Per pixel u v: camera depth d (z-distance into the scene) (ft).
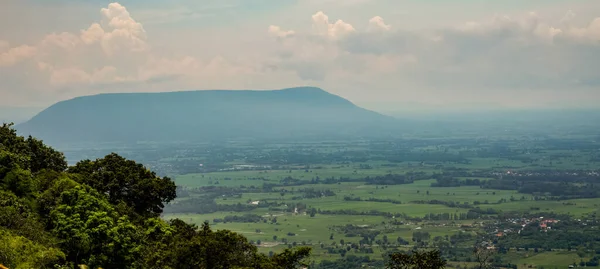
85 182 262.26
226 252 192.34
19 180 225.97
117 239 204.95
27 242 181.98
